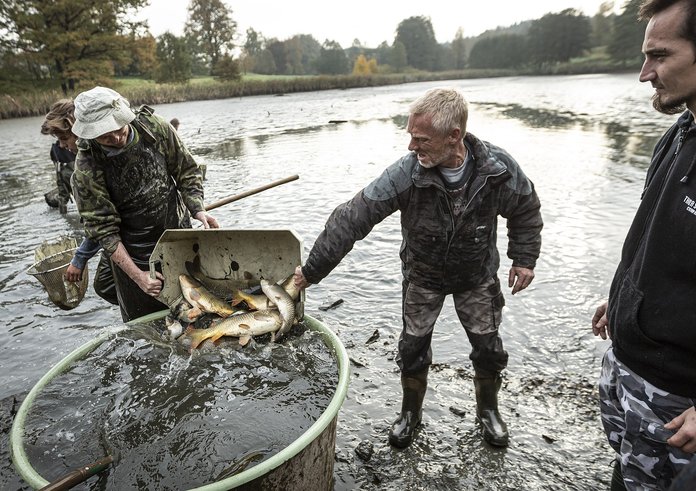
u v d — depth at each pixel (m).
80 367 2.82
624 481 2.10
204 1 89.19
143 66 57.31
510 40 115.50
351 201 2.69
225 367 2.91
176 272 3.34
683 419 1.73
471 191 2.51
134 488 2.15
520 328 4.29
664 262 1.77
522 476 2.75
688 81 1.63
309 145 15.17
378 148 14.05
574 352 3.92
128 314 3.77
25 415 2.43
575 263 5.56
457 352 4.00
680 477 1.41
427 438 3.06
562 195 8.22
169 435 2.44
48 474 2.22
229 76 65.56
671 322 1.78
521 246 2.85
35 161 14.41
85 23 46.75
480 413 3.09
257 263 3.27
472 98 33.34
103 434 2.45
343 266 5.89
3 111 30.55
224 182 10.43
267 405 2.61
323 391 2.66
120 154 3.11
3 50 45.53
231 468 2.21
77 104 2.85
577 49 99.31
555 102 27.23
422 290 2.87
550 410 3.28
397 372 3.76
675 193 1.73
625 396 2.01
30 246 6.93
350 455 2.95
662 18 1.62
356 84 64.75
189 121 24.73
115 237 3.21
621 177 9.17
